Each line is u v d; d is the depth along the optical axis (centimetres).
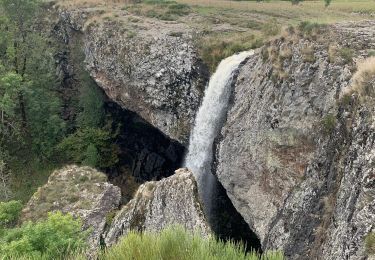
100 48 3138
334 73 1375
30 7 3366
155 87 2680
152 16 3400
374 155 990
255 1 4206
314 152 1359
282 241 1365
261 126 1667
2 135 3384
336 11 3225
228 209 2172
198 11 3528
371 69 1177
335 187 1184
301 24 1702
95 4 3872
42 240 1157
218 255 802
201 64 2494
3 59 3425
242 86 1939
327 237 1129
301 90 1484
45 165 3306
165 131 2700
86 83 3447
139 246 820
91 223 1889
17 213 2005
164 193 1709
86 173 2264
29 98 3322
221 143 1991
